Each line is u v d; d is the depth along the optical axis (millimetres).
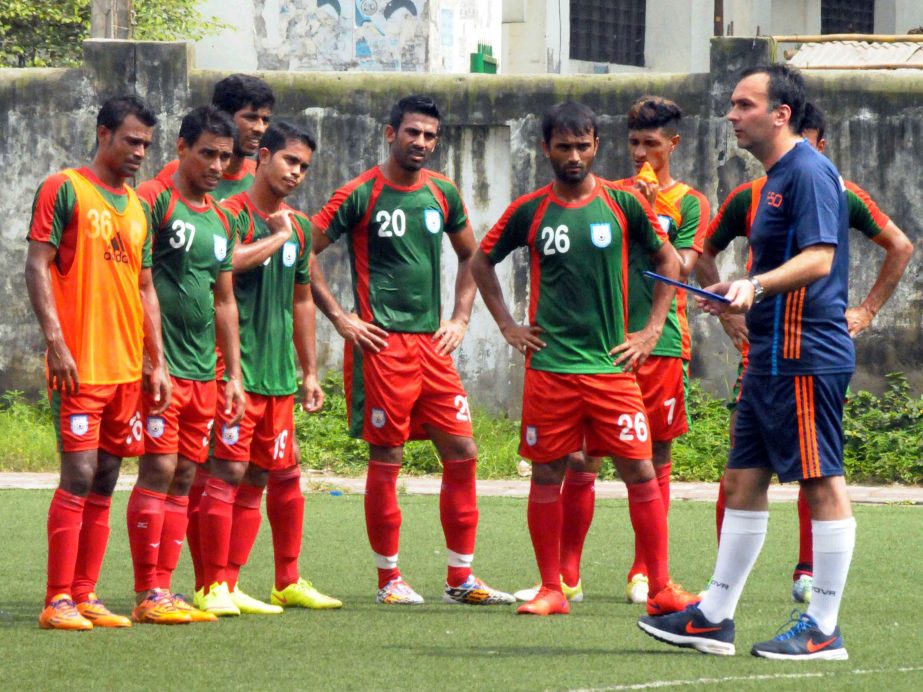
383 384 26969
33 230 22859
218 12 84375
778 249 21219
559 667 20203
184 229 24344
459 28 73688
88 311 23109
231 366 24953
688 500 43281
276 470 26188
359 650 21578
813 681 19109
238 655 21094
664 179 29594
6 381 55469
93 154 55188
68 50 81562
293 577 26359
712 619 21312
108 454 23844
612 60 96500
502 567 30906
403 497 43000
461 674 19656
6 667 20000
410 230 27359
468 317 28484
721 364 52938
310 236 27109
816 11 99375
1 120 55281
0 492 43000
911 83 52094
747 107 21359
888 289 26953
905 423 50656
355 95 54500
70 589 23609
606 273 25109
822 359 20766
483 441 51594
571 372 25016
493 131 54250
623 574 30438
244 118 27109
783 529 36938
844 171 52594
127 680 19219
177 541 24797
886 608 25578
